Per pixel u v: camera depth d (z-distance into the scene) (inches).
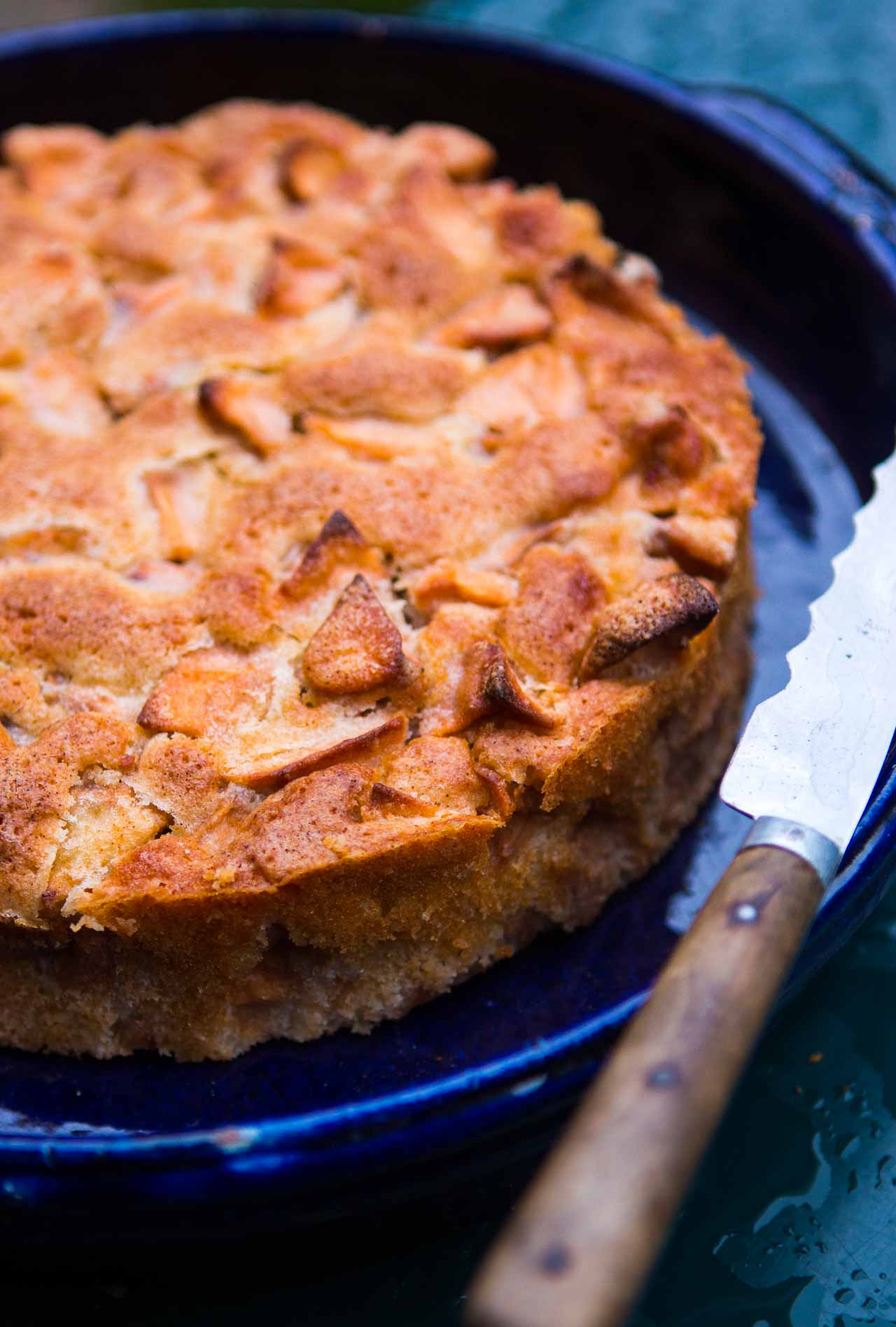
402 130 38.2
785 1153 28.6
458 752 28.9
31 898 28.2
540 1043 27.6
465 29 37.0
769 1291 27.8
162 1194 27.0
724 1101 24.4
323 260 33.9
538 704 29.1
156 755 29.0
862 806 27.4
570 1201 23.5
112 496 31.3
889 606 29.2
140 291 33.8
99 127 38.3
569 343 32.6
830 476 34.2
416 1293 28.0
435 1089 27.3
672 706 29.8
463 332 32.9
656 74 36.2
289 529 30.7
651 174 36.6
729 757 31.3
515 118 37.4
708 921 25.5
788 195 34.9
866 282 34.1
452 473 31.1
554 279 33.2
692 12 41.4
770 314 35.9
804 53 40.5
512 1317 23.0
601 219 37.4
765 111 35.7
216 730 29.2
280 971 28.7
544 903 29.5
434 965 29.0
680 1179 23.8
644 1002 27.3
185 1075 28.8
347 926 28.4
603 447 31.3
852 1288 27.8
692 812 30.8
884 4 41.1
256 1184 27.0
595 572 30.2
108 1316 28.0
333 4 43.7
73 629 30.0
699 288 36.5
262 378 32.5
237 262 34.0
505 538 30.7
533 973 29.5
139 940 28.3
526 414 31.9
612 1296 23.1
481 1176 27.7
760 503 33.9
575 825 29.6
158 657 29.8
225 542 30.7
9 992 28.8
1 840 28.4
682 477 31.1
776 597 32.8
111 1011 28.8
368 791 28.5
